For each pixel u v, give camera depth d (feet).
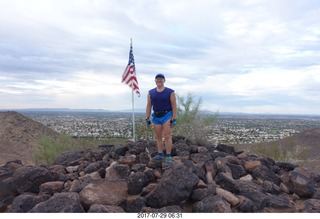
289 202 19.13
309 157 66.95
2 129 86.58
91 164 24.58
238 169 23.66
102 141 54.90
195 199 18.70
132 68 37.42
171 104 22.82
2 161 61.21
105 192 17.94
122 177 21.56
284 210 18.30
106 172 22.31
